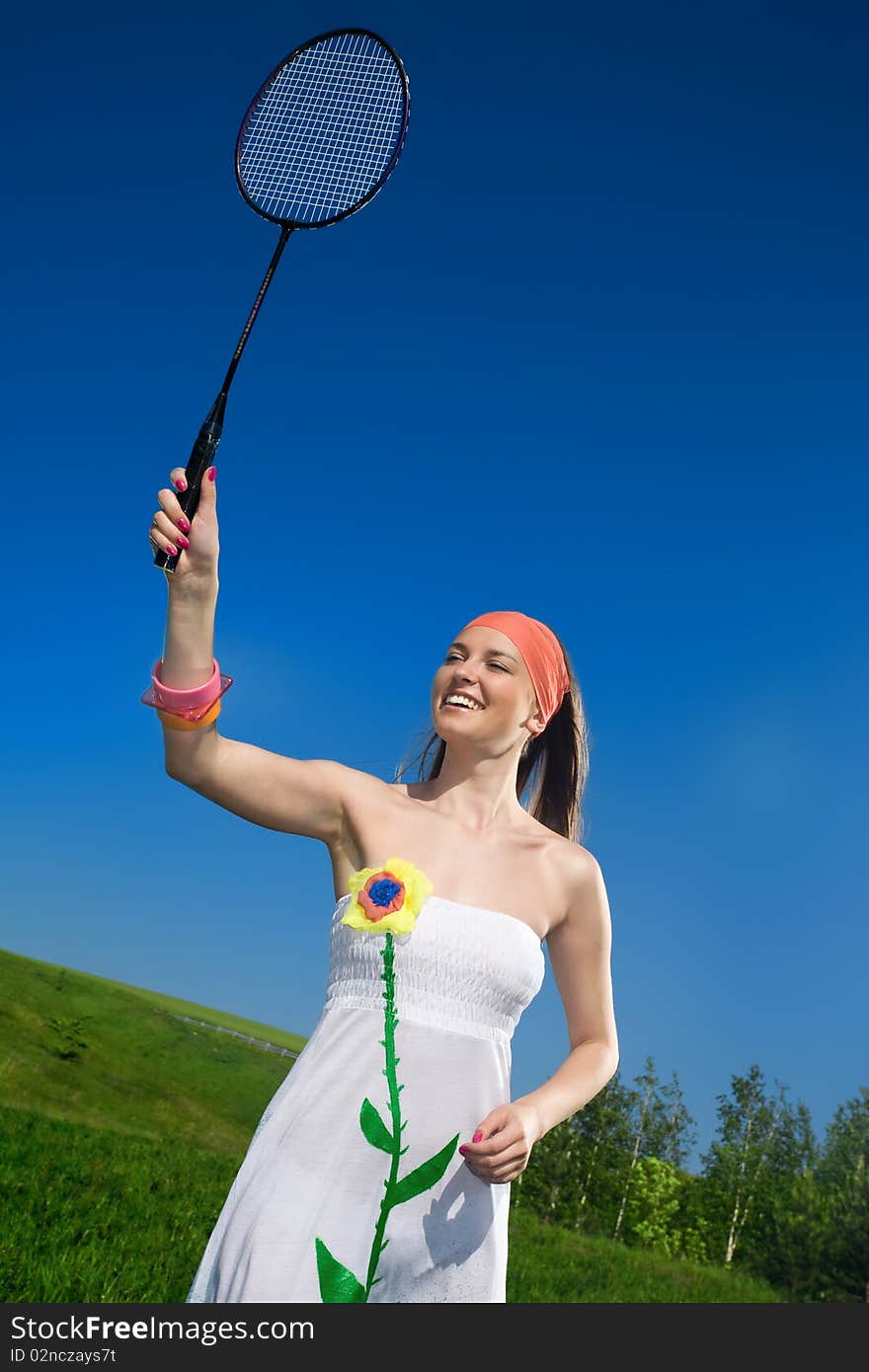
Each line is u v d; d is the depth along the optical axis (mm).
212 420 2414
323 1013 2482
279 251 2898
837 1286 25469
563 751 3213
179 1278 7039
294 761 2648
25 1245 6699
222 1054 36031
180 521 2330
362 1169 2232
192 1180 12516
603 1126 31953
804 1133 29578
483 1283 2258
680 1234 28484
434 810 2723
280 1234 2152
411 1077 2312
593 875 2750
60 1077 30031
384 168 3025
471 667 2713
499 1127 2240
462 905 2465
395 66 3088
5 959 37875
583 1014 2773
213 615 2441
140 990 41844
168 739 2488
